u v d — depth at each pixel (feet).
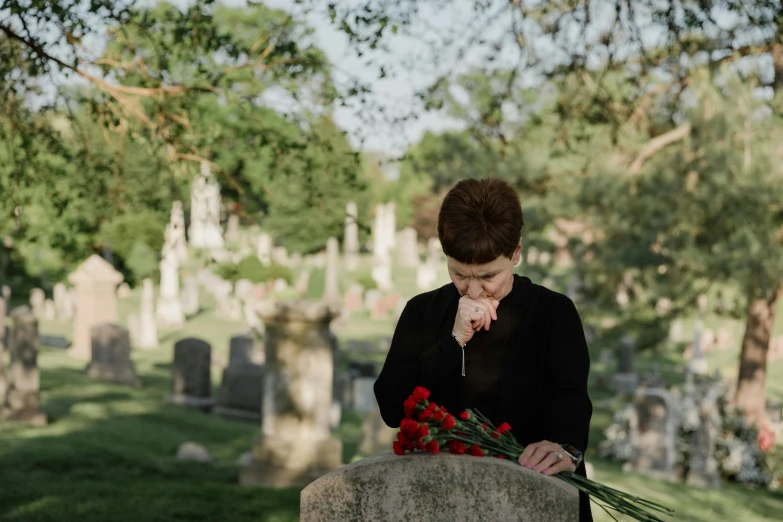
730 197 56.03
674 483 48.98
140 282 116.57
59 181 23.50
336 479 7.66
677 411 56.03
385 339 113.50
